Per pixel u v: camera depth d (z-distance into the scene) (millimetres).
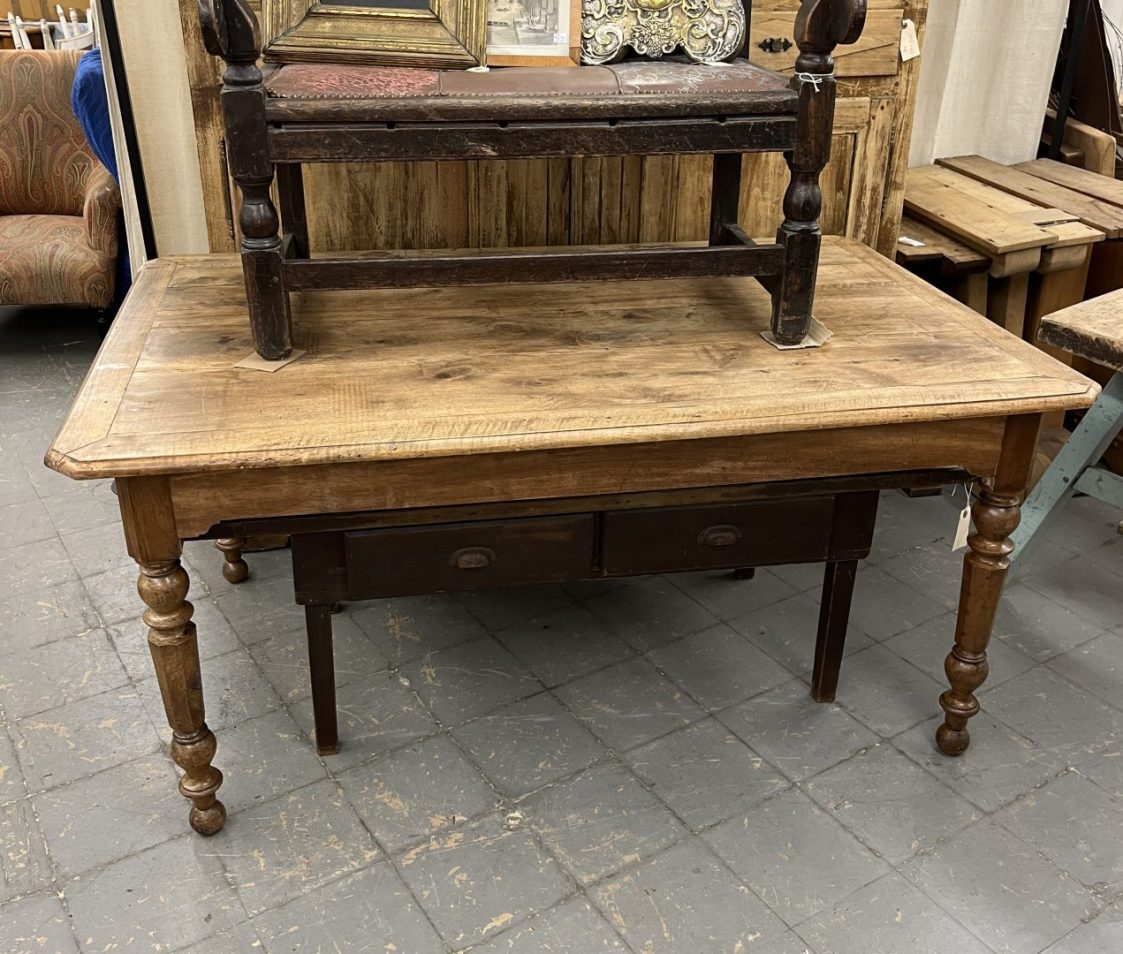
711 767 1989
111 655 2273
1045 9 3119
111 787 1929
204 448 1481
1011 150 3338
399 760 2000
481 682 2213
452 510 1691
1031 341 3043
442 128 1600
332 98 1590
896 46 2436
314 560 1751
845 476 1798
